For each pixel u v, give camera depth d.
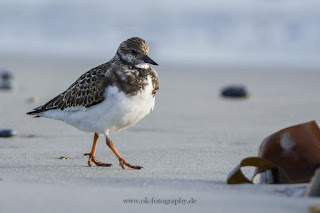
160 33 29.61
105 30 30.53
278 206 5.46
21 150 9.94
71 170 8.11
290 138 6.81
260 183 6.96
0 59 25.77
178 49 27.97
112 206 5.64
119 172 7.96
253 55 27.23
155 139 11.24
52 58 26.39
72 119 8.84
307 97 17.72
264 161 6.70
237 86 17.91
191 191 6.39
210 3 32.31
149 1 32.91
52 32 31.12
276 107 15.80
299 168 6.72
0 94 17.58
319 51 27.25
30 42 29.95
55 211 5.40
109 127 8.55
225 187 6.64
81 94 8.56
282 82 21.14
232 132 12.02
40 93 17.72
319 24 28.80
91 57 26.86
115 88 8.24
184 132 12.03
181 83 20.73
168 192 6.33
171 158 9.21
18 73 22.14
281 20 29.69
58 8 33.06
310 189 5.87
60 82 20.02
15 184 6.71
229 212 5.35
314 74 23.06
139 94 8.33
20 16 32.50
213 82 21.03
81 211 5.43
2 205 5.60
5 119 13.38
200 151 9.88
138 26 30.23
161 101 16.86
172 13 31.52
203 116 14.26
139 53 8.45
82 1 33.91
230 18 30.59
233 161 8.91
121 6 32.97
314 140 6.73
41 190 6.32
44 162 8.82
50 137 11.37
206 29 30.06
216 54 27.53
